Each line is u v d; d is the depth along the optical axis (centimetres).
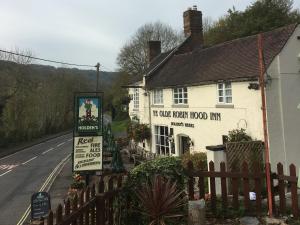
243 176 866
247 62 1659
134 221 819
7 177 2547
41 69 6319
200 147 1983
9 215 1554
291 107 1488
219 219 845
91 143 1123
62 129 7206
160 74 2736
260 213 864
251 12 3628
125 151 3166
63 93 7138
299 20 3453
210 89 1867
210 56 2202
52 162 3247
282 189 859
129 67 6475
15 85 4797
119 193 791
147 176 850
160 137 2578
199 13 3109
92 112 1130
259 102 1480
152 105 2667
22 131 5138
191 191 891
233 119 1670
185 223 800
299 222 801
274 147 1434
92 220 686
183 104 2177
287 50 1509
